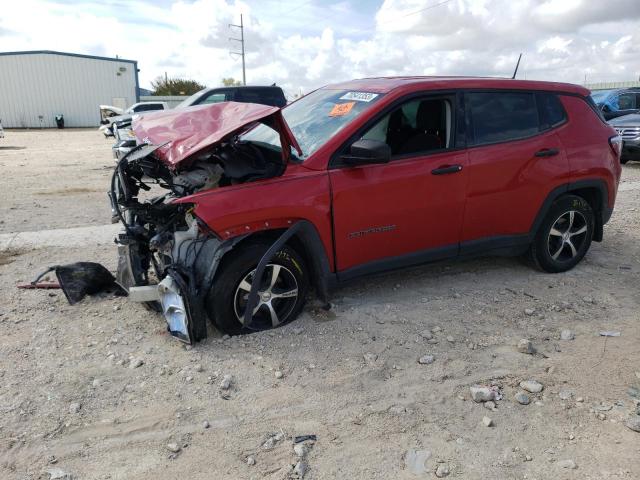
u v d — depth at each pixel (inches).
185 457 108.0
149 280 173.9
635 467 106.7
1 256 227.0
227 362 140.9
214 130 152.7
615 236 263.0
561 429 118.1
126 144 419.8
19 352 144.1
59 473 102.6
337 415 121.6
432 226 173.3
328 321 163.8
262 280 153.3
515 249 196.1
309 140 165.2
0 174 495.8
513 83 188.9
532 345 152.1
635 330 163.0
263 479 102.5
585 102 205.3
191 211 143.5
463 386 133.1
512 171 182.7
